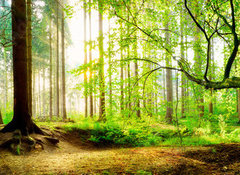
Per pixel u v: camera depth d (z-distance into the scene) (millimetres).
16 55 8031
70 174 4688
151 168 5309
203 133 10352
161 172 5070
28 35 11672
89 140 10430
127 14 5723
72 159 6277
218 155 6238
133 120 7016
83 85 6168
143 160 6066
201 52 6145
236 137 9148
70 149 8711
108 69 5988
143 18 6094
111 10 5234
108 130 11094
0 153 6371
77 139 10273
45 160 6062
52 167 5227
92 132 11117
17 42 7969
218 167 5355
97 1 5059
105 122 11617
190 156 6480
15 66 8047
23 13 7957
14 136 7328
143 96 6266
